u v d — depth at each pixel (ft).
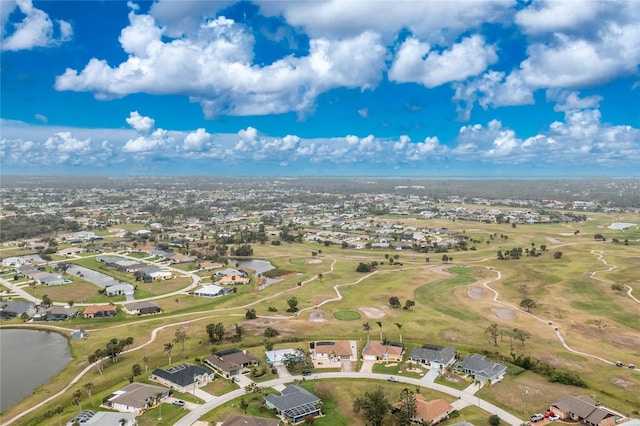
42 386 442.09
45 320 650.02
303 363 471.62
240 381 439.63
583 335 554.46
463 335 557.74
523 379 439.22
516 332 561.43
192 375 431.43
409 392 386.52
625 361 477.36
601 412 362.53
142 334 578.25
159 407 389.60
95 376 456.04
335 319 629.51
